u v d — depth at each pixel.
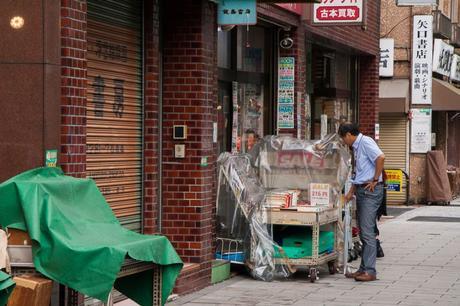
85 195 7.99
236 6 13.48
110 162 11.63
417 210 27.95
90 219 7.80
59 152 9.34
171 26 13.36
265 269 13.82
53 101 9.21
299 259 13.80
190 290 12.79
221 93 15.73
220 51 15.60
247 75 16.77
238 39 16.36
